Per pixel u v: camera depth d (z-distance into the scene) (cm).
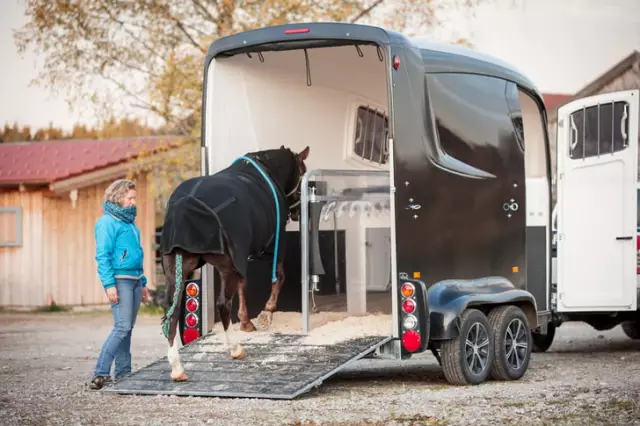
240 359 880
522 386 913
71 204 2394
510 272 995
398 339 873
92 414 764
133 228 921
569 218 1150
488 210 969
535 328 1045
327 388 906
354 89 1077
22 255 2388
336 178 981
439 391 878
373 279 1023
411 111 889
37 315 2169
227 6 2022
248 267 1013
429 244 900
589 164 1149
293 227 1041
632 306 1148
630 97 1141
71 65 2103
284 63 1023
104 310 2302
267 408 773
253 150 1005
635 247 1149
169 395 832
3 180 2333
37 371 1102
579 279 1149
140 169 2252
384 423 716
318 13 2019
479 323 932
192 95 2061
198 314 961
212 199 837
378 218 1028
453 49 970
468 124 954
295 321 992
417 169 891
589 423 717
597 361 1143
